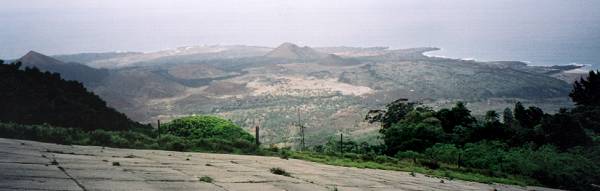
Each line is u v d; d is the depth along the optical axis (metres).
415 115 38.72
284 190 10.27
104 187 8.61
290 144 95.56
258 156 20.38
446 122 38.47
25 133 17.30
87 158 12.89
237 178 11.46
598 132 39.44
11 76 27.81
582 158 27.75
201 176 11.26
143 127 30.39
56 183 8.55
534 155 27.73
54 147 15.23
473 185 18.47
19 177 8.80
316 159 21.97
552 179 25.69
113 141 18.97
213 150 20.80
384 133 38.31
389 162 25.47
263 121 152.50
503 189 18.28
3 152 12.17
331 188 11.55
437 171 23.70
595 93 47.19
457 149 29.53
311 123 141.00
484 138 34.22
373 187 12.97
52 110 25.89
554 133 32.97
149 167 12.22
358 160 24.44
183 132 23.81
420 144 32.66
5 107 24.52
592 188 25.30
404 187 13.93
